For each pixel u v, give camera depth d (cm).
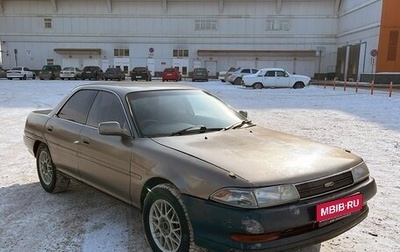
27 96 1842
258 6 4353
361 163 325
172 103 393
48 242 341
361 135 867
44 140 464
